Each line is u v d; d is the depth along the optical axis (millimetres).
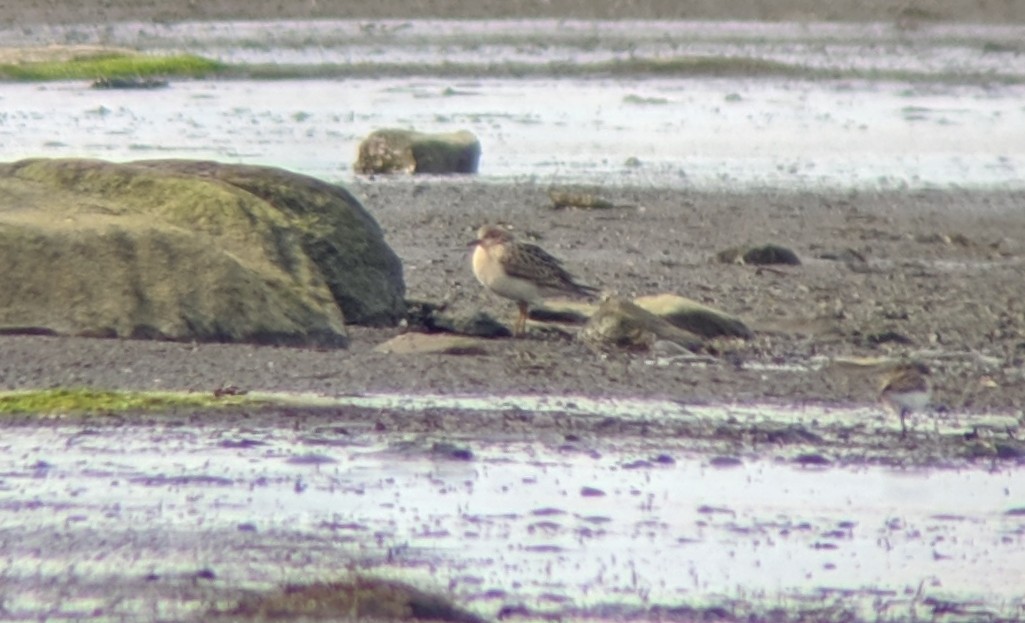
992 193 26906
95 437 12180
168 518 10547
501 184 26312
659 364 15109
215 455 11867
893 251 22062
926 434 13156
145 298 15000
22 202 15656
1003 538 10727
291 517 10656
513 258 15789
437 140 27406
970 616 9430
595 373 14609
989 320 17781
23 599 9156
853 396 14266
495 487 11406
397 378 14094
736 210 24719
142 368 13938
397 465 11805
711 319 16406
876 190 26859
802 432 13062
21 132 29719
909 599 9633
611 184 26578
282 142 29984
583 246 21516
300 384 13758
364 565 9805
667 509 11086
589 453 12281
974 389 14711
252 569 9695
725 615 9312
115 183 16125
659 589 9672
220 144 29406
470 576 9766
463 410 13258
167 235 15289
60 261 15078
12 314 14852
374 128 31906
